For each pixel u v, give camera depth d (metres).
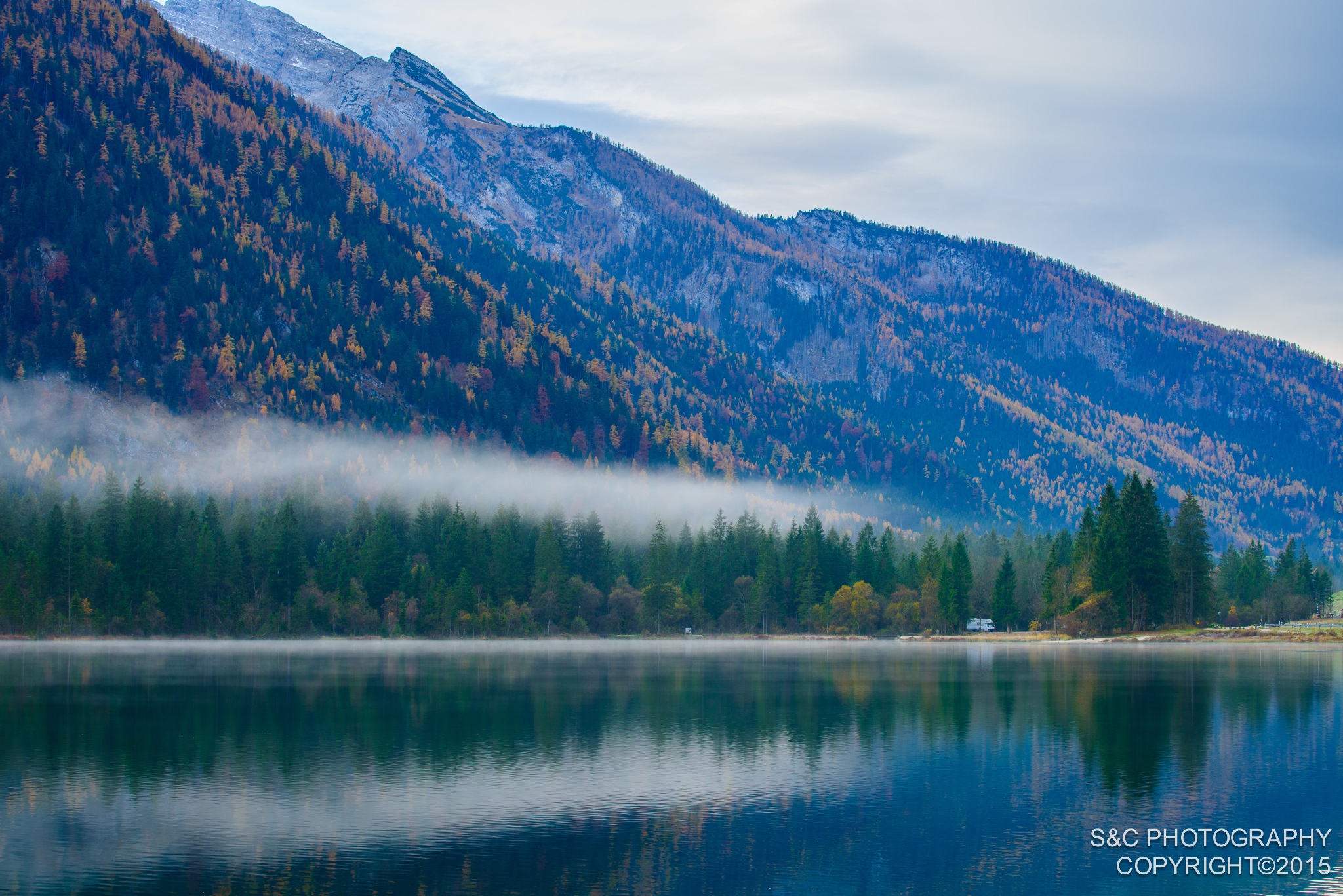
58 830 67.06
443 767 85.62
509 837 66.12
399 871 59.75
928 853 63.75
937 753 91.62
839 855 63.47
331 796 75.75
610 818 70.44
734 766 86.50
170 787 78.50
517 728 104.38
